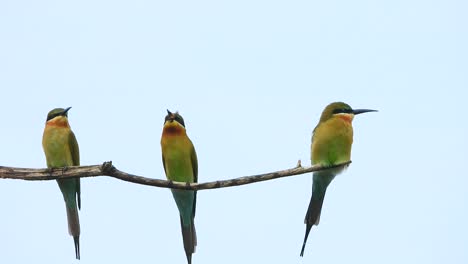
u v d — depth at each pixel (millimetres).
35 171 10820
